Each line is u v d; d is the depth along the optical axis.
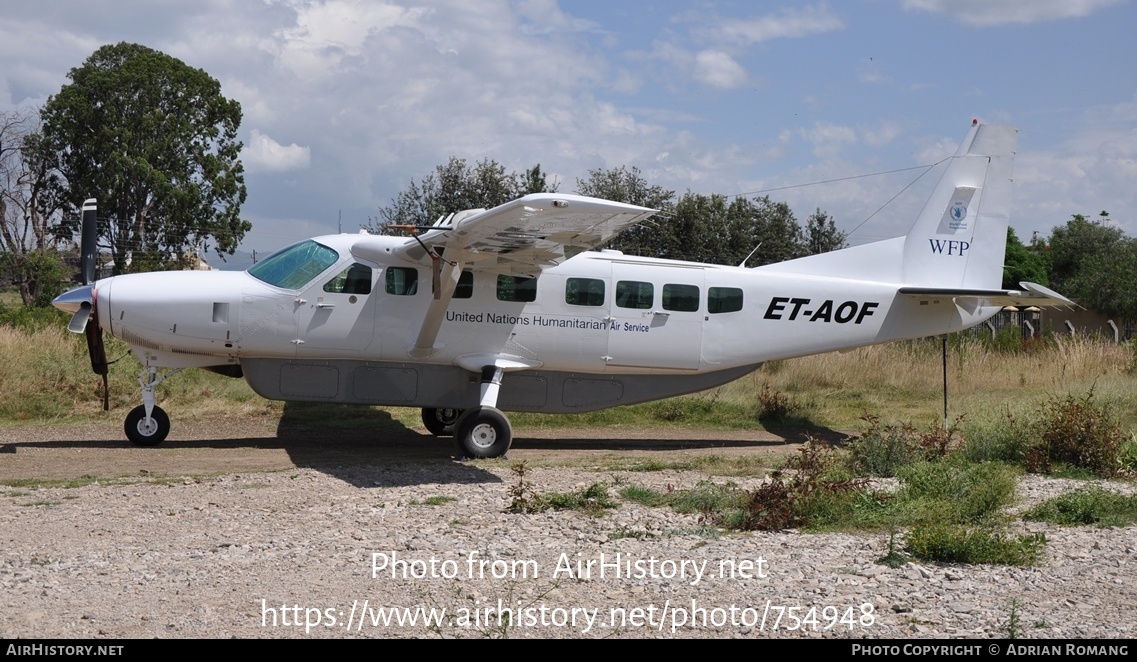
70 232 40.47
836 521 7.80
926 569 6.43
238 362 12.21
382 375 12.22
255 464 10.72
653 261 12.80
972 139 14.04
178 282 11.76
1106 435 10.89
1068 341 21.25
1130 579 6.25
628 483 9.46
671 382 13.16
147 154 40.06
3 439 12.55
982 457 11.15
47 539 6.91
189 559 6.36
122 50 42.06
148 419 12.04
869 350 19.69
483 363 12.14
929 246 13.85
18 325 20.23
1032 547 6.86
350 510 8.07
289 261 11.95
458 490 9.10
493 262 11.87
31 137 40.28
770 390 17.50
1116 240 48.81
